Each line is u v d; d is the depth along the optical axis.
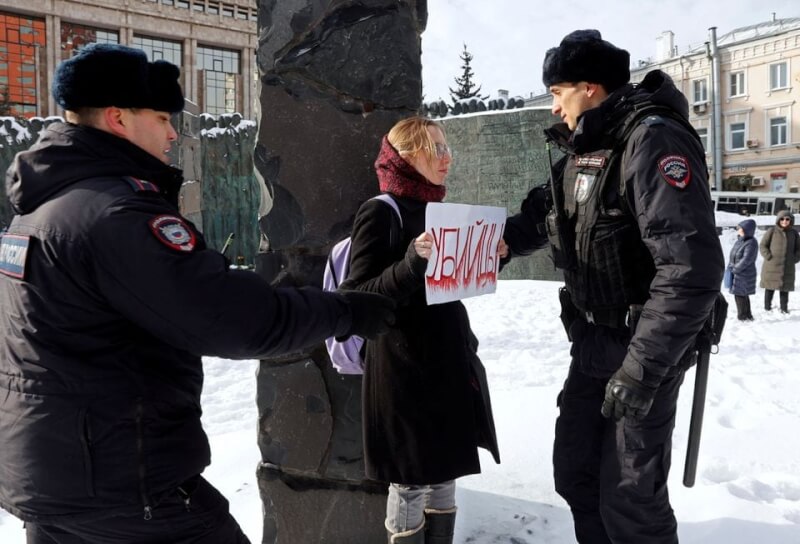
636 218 1.77
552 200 2.17
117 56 1.33
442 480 1.89
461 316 2.03
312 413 2.38
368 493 2.37
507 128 12.93
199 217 14.58
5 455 1.26
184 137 13.19
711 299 1.63
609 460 1.89
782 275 9.22
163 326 1.24
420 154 1.92
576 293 1.98
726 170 39.75
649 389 1.65
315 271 2.37
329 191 2.34
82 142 1.31
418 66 2.39
